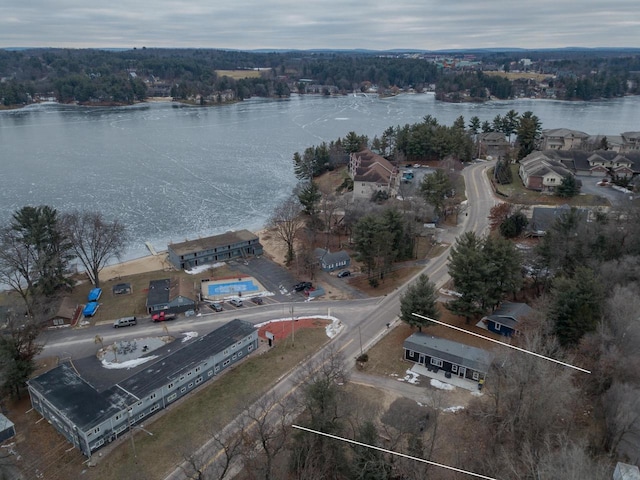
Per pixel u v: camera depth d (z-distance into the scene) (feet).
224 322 258.57
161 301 266.98
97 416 172.65
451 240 351.46
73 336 245.86
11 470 164.66
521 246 321.11
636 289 216.74
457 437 169.48
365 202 388.98
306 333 245.65
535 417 153.48
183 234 401.08
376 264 305.12
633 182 436.76
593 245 260.42
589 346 191.93
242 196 500.33
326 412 153.17
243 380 209.87
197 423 184.75
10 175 548.31
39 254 273.33
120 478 160.56
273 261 339.16
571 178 414.00
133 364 220.84
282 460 157.79
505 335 233.55
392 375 209.77
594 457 156.46
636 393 152.66
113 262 345.10
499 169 478.59
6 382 193.57
